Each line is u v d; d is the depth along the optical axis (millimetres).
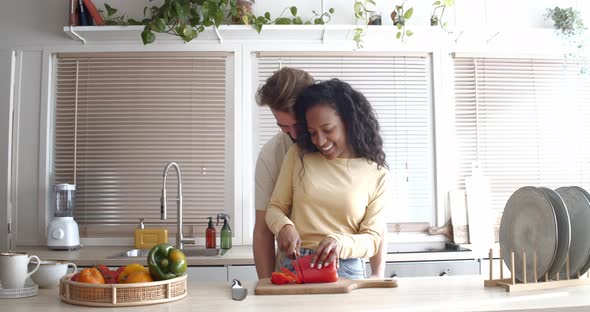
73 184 3518
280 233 1646
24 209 3467
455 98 3684
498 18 3730
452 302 1263
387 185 1790
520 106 3709
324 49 3617
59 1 3574
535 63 3742
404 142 3633
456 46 3680
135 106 3586
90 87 3586
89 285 1253
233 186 3557
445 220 3584
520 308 1185
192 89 3598
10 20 3564
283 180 1812
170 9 3295
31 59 3557
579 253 1484
